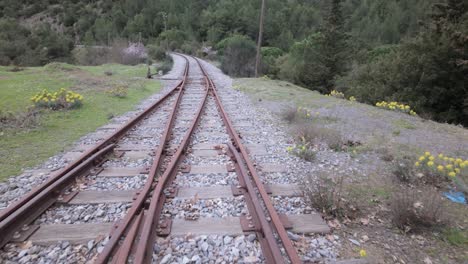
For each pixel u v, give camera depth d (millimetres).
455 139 6594
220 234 2953
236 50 26328
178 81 17062
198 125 7180
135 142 5836
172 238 2895
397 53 18500
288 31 71875
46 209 3312
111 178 4203
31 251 2701
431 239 3047
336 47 30094
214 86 14461
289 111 8305
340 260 2648
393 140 6445
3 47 41281
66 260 2592
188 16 96188
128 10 107500
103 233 2928
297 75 31047
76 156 5078
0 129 6484
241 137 6344
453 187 4207
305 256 2689
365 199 3832
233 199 3629
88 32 83938
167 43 69250
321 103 10750
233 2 98188
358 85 21578
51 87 12148
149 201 3432
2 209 3352
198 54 55594
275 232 3016
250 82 17203
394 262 2680
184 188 3877
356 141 6254
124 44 36906
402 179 4387
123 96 11125
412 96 15203
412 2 74875
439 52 14469
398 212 3256
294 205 3576
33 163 4770
